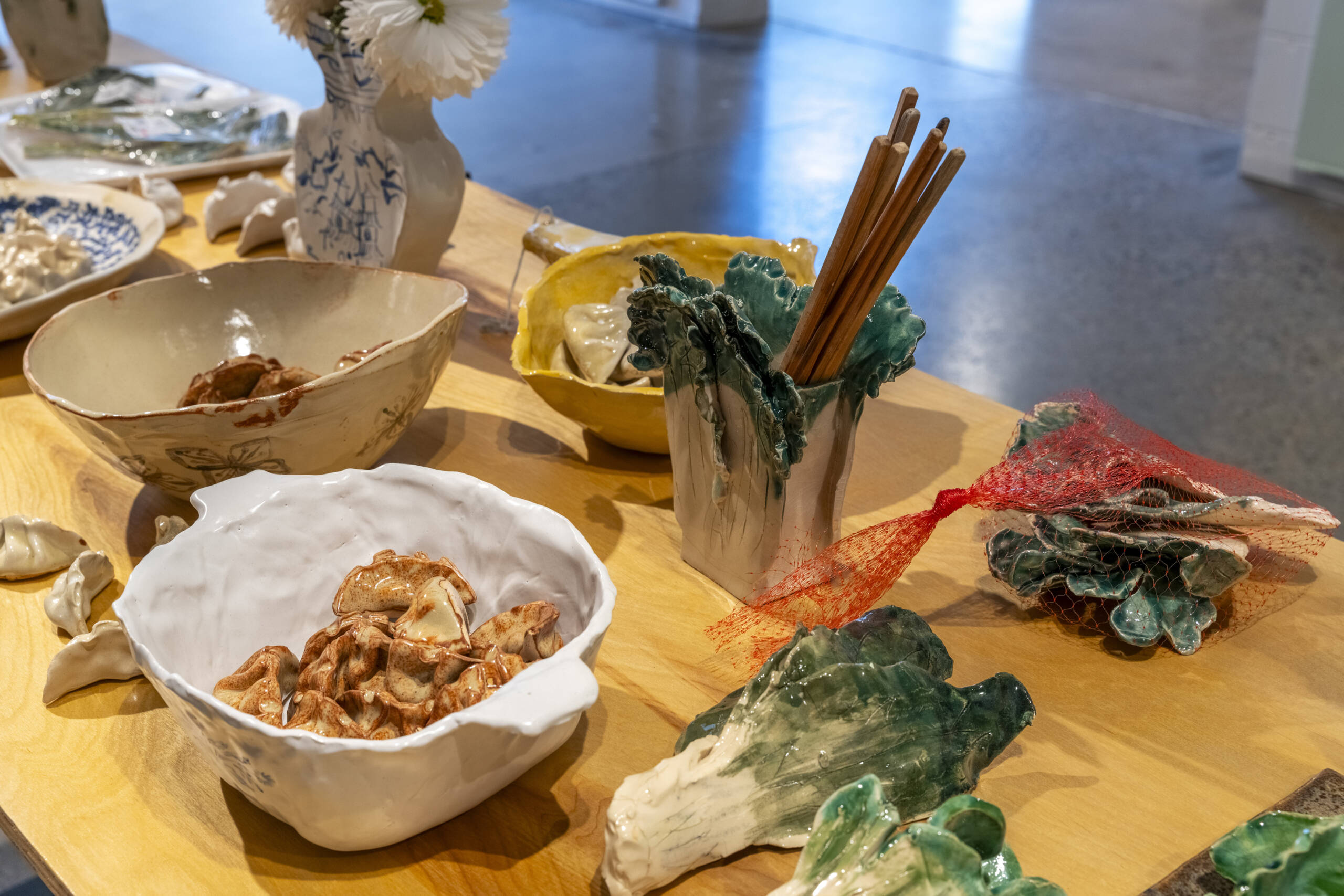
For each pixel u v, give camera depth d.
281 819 0.49
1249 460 2.09
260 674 0.53
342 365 0.70
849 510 0.74
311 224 1.02
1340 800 0.50
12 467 0.79
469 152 3.46
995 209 3.11
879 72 4.30
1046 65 4.42
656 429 0.74
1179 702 0.58
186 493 0.69
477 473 0.78
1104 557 0.62
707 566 0.68
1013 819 0.52
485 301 1.04
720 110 3.86
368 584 0.58
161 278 0.79
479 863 0.49
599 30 4.77
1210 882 0.47
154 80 1.54
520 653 0.53
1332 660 0.61
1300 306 2.61
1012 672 0.60
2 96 1.63
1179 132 3.69
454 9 0.85
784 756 0.49
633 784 0.47
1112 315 2.59
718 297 0.56
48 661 0.61
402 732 0.49
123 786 0.53
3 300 0.91
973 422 0.85
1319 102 3.04
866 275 0.54
